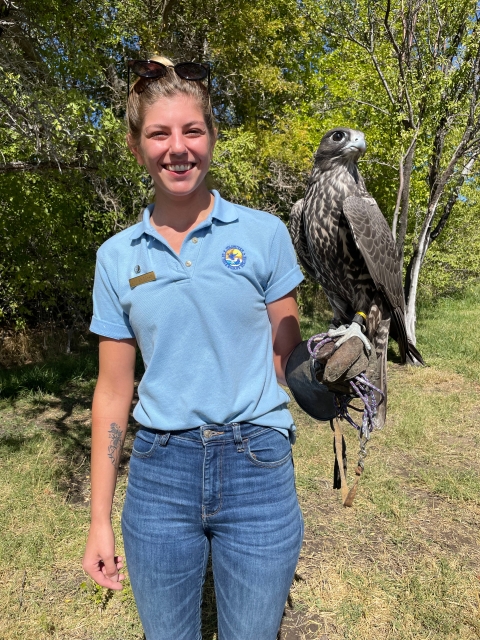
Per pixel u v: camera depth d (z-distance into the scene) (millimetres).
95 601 2873
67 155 5262
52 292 8273
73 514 3711
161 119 1350
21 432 5312
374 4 7090
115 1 7488
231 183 7137
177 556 1456
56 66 5684
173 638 1540
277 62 12266
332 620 2768
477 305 13695
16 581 3014
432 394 6586
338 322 2822
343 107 9953
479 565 3197
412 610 2811
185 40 10125
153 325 1406
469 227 12773
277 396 1502
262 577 1424
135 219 7434
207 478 1420
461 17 7039
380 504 3836
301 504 3883
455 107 7242
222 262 1396
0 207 6930
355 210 2340
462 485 4148
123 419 1595
